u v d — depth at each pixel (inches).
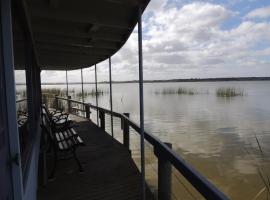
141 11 103.9
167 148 92.6
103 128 277.7
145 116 647.8
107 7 120.7
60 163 166.9
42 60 283.9
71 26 152.3
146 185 134.3
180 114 681.6
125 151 193.9
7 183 56.6
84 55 241.9
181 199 185.6
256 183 212.8
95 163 166.9
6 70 58.5
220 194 52.8
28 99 124.6
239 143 354.0
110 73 234.7
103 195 122.6
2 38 57.9
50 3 115.3
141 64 101.1
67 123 213.8
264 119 582.6
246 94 1515.7
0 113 53.5
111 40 173.3
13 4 85.5
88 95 1359.5
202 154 303.1
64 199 118.8
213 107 856.9
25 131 113.5
